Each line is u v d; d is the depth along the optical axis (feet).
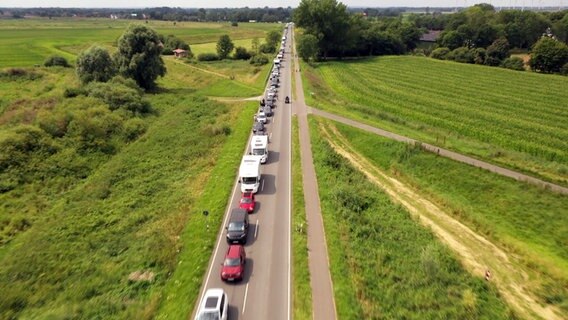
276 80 339.57
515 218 140.36
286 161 172.14
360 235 114.73
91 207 137.90
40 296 94.07
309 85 332.80
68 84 315.78
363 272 97.81
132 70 311.47
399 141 196.65
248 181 141.28
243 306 88.02
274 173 159.43
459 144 196.03
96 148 195.21
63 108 231.91
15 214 139.54
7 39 588.50
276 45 583.58
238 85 335.26
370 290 91.66
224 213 127.85
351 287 91.61
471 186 159.63
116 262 106.11
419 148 186.91
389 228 121.39
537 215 140.05
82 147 191.72
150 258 104.78
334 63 492.95
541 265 112.27
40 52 476.13
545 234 131.44
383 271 98.63
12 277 102.01
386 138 201.98
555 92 339.98
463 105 294.66
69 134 197.57
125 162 177.68
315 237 113.50
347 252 105.09
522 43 584.81
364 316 83.20
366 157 193.16
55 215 137.18
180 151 187.83
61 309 86.94
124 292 93.15
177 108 271.08
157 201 141.49
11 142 174.19
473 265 108.06
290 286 94.22
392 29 610.24
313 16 495.00
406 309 86.43
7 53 463.01
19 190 154.71
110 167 174.81
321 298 88.94
